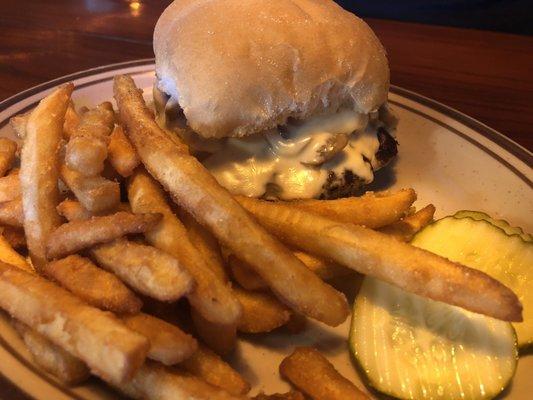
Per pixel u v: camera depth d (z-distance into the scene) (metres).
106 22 0.34
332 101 0.21
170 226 0.15
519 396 0.16
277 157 0.21
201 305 0.14
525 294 0.18
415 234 0.19
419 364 0.16
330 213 0.18
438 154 0.25
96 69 0.28
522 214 0.23
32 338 0.14
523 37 0.36
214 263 0.16
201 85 0.20
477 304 0.14
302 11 0.21
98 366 0.12
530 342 0.17
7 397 0.13
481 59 0.34
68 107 0.20
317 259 0.17
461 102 0.30
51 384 0.14
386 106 0.24
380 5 0.45
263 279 0.16
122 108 0.18
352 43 0.21
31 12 0.35
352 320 0.17
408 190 0.19
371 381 0.16
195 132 0.21
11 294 0.14
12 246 0.18
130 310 0.14
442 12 0.45
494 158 0.25
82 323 0.13
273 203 0.18
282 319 0.16
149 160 0.16
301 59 0.20
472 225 0.19
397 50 0.34
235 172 0.21
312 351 0.16
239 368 0.17
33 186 0.17
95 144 0.16
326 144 0.21
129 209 0.17
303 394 0.15
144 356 0.12
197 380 0.13
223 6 0.21
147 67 0.28
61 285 0.14
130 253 0.14
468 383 0.16
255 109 0.20
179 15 0.22
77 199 0.17
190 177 0.16
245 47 0.20
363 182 0.22
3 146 0.21
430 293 0.15
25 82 0.28
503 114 0.29
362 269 0.16
